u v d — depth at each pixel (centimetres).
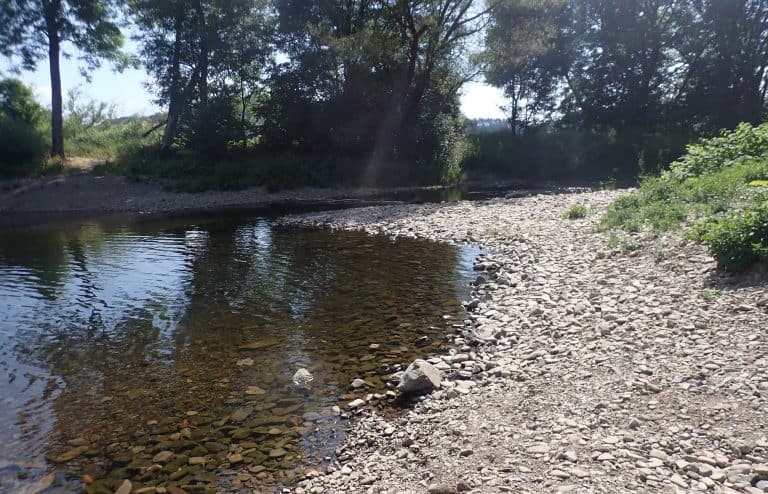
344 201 2805
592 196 2155
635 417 451
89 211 2616
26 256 1465
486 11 3234
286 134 3719
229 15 3444
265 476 446
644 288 812
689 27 4284
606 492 355
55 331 835
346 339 771
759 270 720
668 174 1596
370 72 3572
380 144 3669
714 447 394
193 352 738
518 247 1295
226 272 1213
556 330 712
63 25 3183
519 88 4825
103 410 573
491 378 598
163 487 436
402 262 1254
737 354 532
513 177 4016
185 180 3094
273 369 675
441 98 3919
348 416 545
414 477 417
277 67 3644
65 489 436
